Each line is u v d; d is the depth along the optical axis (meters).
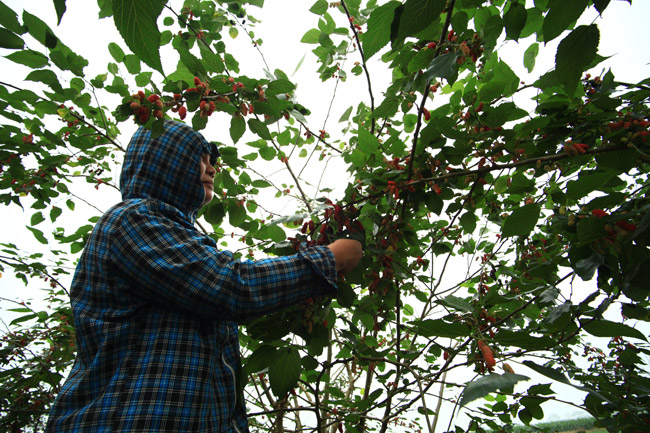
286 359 1.29
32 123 2.07
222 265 0.99
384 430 1.69
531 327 1.78
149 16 0.47
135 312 0.95
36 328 3.39
